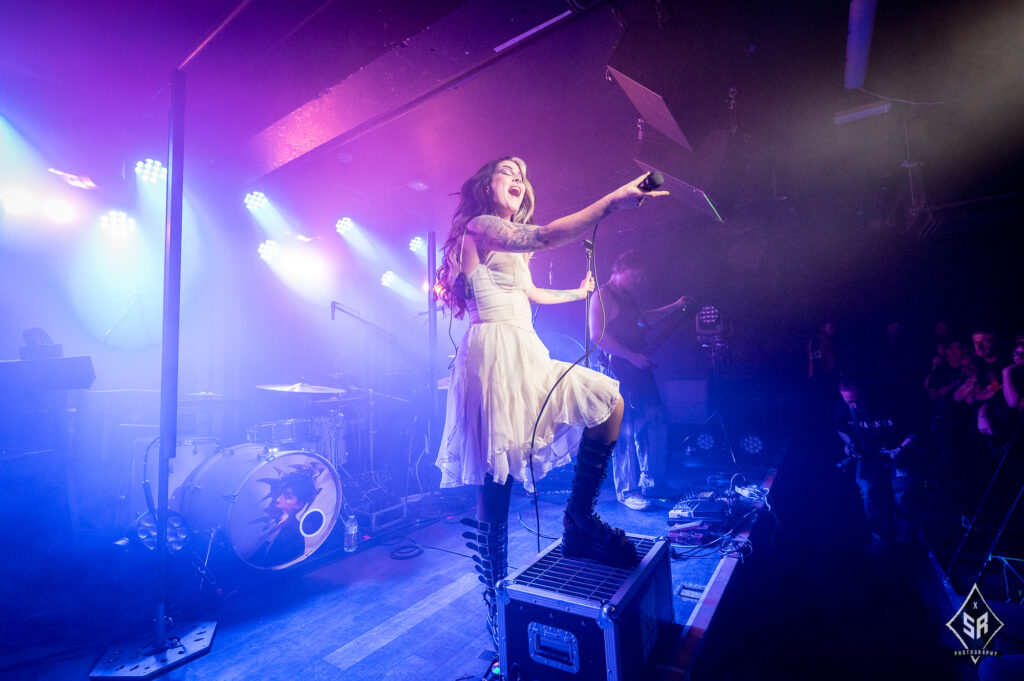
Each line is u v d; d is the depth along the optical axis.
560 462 2.12
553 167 6.66
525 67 4.40
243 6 3.01
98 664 2.60
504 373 1.77
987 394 5.37
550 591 1.86
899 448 4.67
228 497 3.45
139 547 3.57
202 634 2.86
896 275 9.22
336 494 4.07
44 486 3.84
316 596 3.35
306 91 3.60
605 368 4.90
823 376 9.20
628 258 4.79
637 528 4.11
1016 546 4.47
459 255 1.93
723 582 2.89
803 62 4.10
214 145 4.52
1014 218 7.66
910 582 4.09
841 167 6.40
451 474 1.89
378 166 6.38
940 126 5.09
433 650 2.66
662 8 3.25
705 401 8.03
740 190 5.55
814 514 6.20
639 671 1.92
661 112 3.34
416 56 3.20
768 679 2.97
